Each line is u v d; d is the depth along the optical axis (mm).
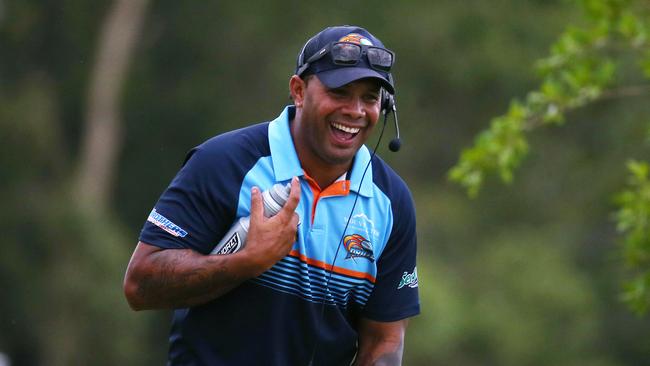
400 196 16547
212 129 105188
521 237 91562
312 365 16297
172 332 16359
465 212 93875
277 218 15211
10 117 94438
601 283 93062
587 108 84000
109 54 106188
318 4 100938
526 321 85750
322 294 16062
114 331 88250
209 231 15648
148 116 106938
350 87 15430
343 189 16094
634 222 25000
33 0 105062
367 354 16938
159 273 15477
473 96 98125
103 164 104938
